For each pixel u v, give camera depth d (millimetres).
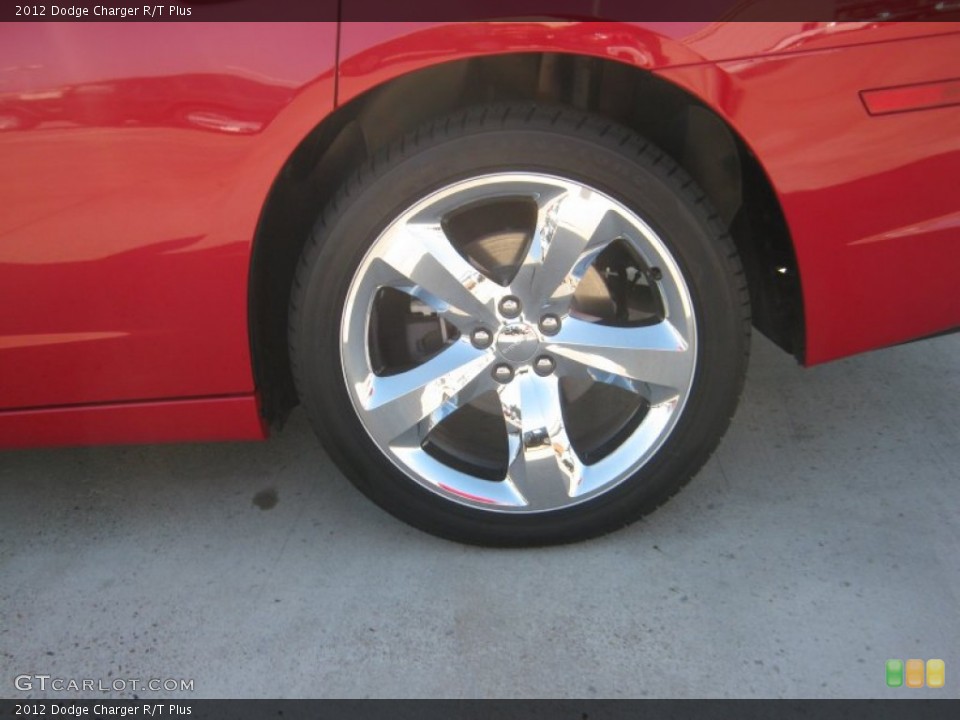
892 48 1976
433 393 2250
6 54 1952
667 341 2195
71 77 1963
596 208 2098
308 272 2174
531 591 2271
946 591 2195
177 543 2525
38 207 2047
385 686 2039
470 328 2223
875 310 2193
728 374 2225
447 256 2146
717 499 2549
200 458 2895
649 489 2309
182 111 1987
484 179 2088
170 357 2230
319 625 2209
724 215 2312
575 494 2301
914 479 2576
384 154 2109
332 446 2324
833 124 2016
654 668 2039
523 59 2168
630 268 2262
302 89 1976
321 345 2215
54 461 2934
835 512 2473
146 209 2061
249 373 2264
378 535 2508
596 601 2227
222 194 2053
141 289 2137
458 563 2381
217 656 2141
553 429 2270
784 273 2270
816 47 1968
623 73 2125
